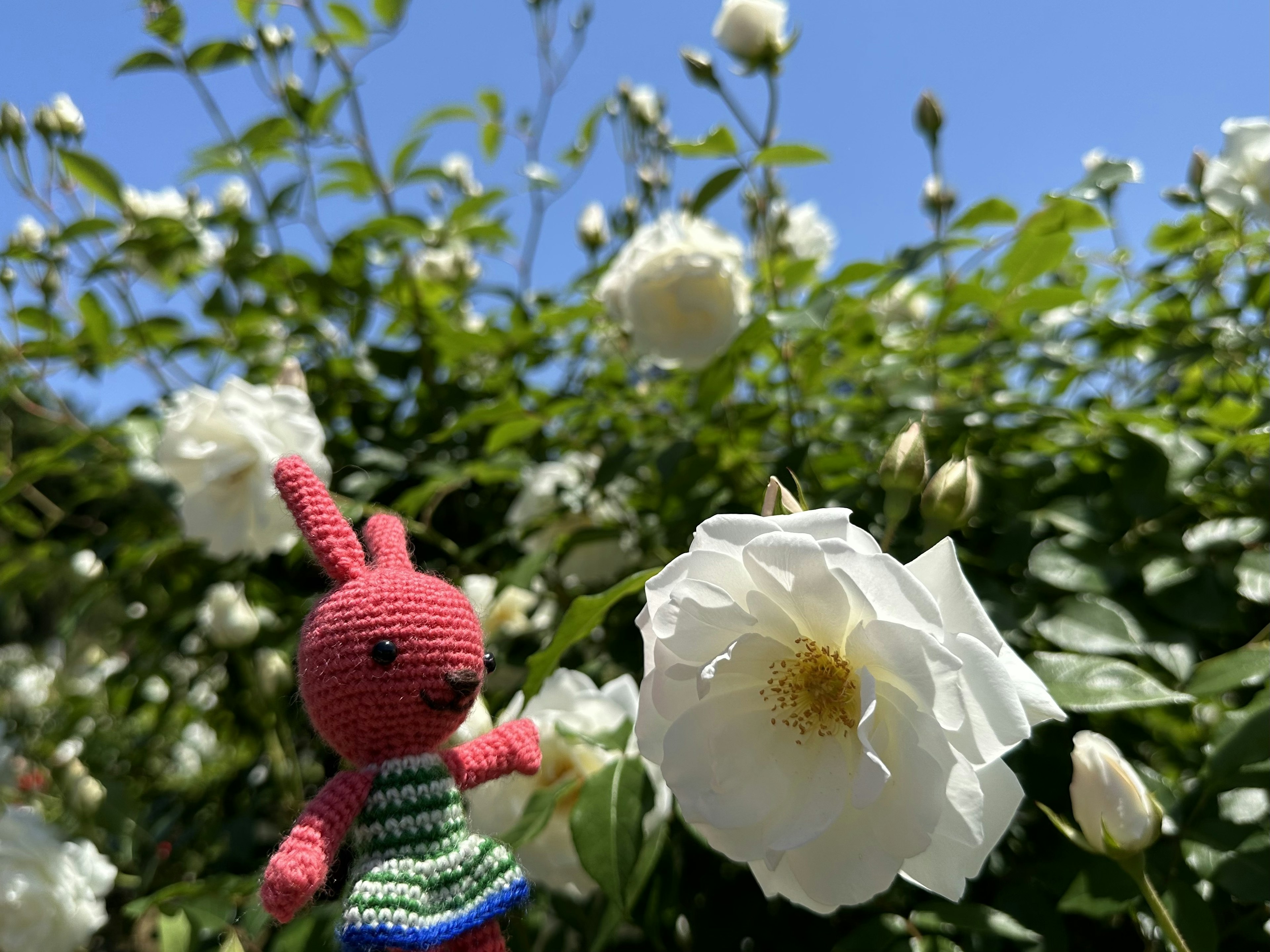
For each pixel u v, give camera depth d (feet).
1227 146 1.22
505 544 1.42
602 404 1.41
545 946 0.98
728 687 0.63
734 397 1.53
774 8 1.25
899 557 1.07
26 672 2.50
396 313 1.65
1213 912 0.81
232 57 1.55
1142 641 0.85
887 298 1.75
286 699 1.25
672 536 1.20
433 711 0.61
